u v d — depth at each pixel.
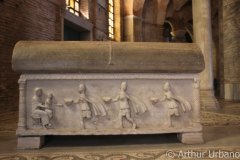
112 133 3.73
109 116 3.81
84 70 3.74
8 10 8.09
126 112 3.77
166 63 3.76
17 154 3.35
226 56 11.60
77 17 13.32
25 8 9.02
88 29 14.80
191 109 3.91
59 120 3.78
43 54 3.67
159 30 21.19
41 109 3.75
